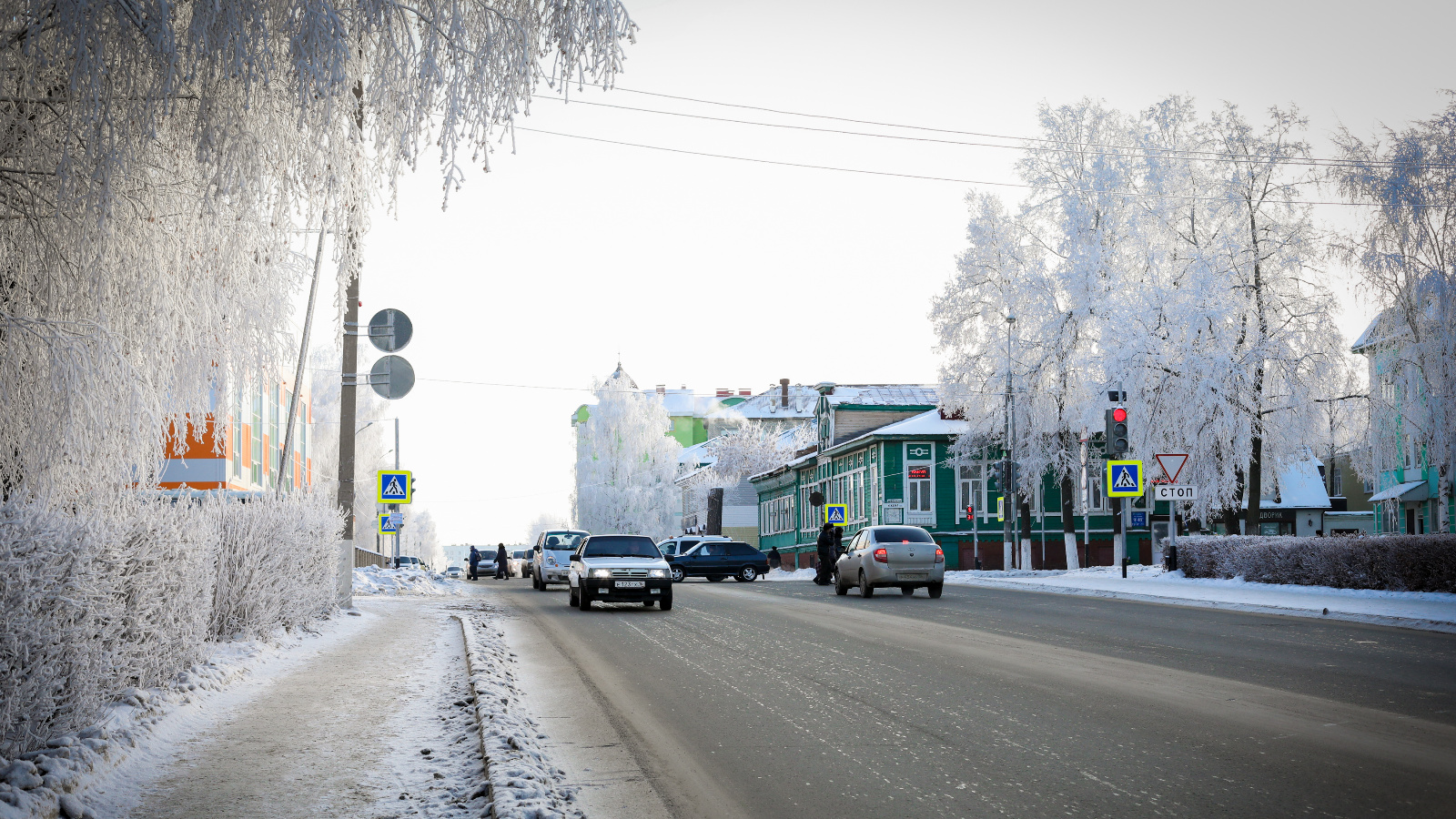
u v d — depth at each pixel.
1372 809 6.26
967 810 6.43
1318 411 38.62
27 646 6.64
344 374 21.02
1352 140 31.23
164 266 9.76
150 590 8.95
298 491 16.73
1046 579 36.53
